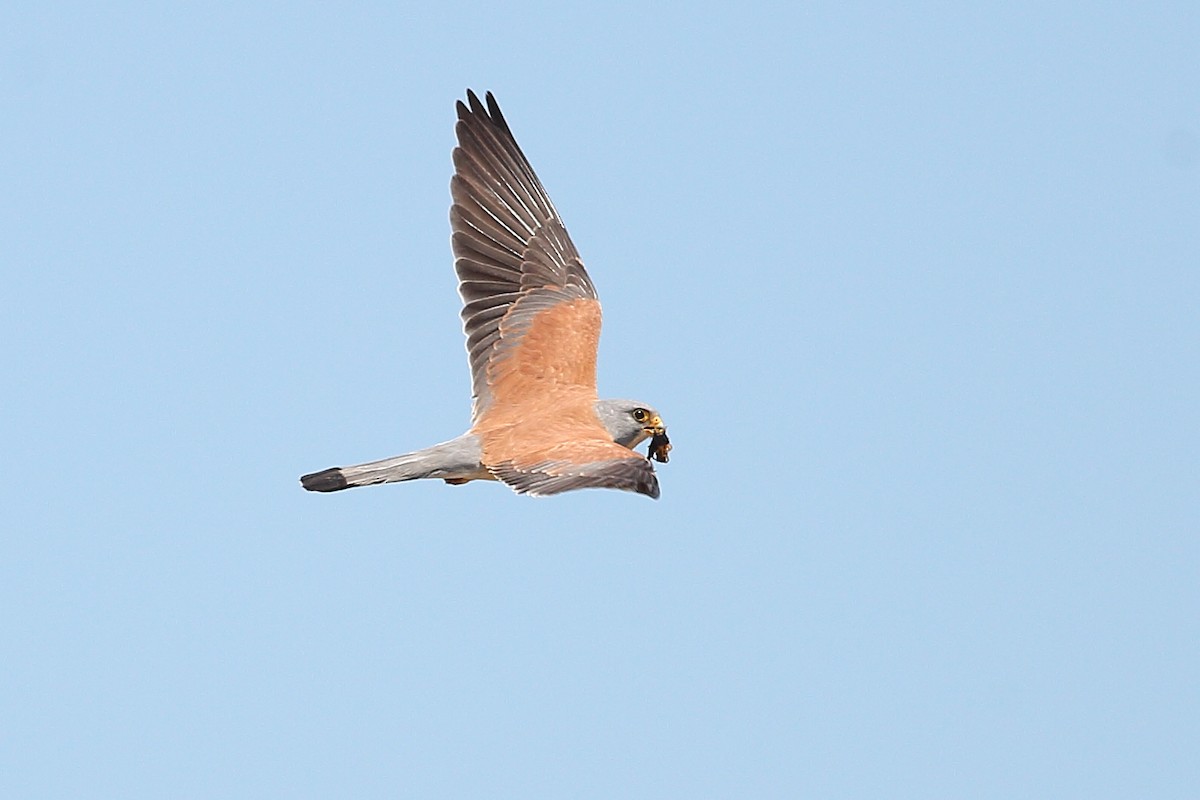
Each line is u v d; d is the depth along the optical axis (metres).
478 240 16.75
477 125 17.23
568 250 17.14
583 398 15.45
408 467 14.38
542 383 15.75
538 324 16.25
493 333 16.25
